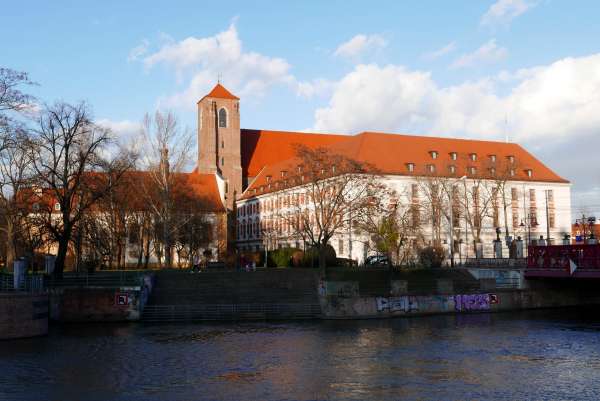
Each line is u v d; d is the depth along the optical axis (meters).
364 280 69.56
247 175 145.00
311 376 33.47
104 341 45.09
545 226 120.06
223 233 122.25
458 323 57.03
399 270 72.38
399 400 28.33
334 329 52.38
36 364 36.47
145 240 102.19
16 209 63.12
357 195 76.25
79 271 73.25
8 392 29.88
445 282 67.25
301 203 100.81
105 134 63.22
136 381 32.25
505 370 35.06
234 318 58.56
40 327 47.25
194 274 66.44
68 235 61.75
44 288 56.06
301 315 60.16
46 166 60.12
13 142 54.06
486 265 79.69
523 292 70.62
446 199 102.81
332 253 81.62
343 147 116.12
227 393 29.72
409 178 107.00
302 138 153.75
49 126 60.22
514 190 117.88
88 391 30.16
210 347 42.66
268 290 63.75
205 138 140.50
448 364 36.84
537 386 31.09
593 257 65.62
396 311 62.28
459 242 99.31
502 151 122.44
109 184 66.00
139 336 47.72
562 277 68.12
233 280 65.56
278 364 36.72
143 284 59.09
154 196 85.25
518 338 47.25
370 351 41.25
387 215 86.81
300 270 69.88
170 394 29.55
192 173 132.00
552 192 121.69
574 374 34.03
